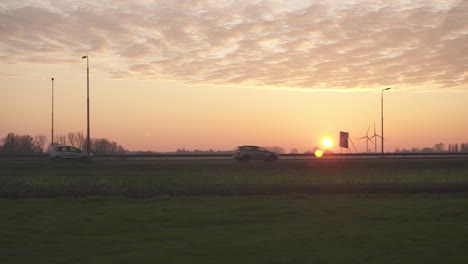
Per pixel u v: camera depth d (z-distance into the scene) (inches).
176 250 393.1
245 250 392.8
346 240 428.8
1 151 3240.7
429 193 820.6
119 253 386.3
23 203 673.0
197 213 579.2
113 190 823.1
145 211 594.6
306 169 1385.3
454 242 419.5
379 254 381.1
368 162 1637.6
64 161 1828.2
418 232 461.4
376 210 600.4
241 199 713.0
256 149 1841.8
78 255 379.9
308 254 381.1
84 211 597.0
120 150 3644.2
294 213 579.5
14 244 419.2
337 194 797.9
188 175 1176.8
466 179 1039.0
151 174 1222.3
